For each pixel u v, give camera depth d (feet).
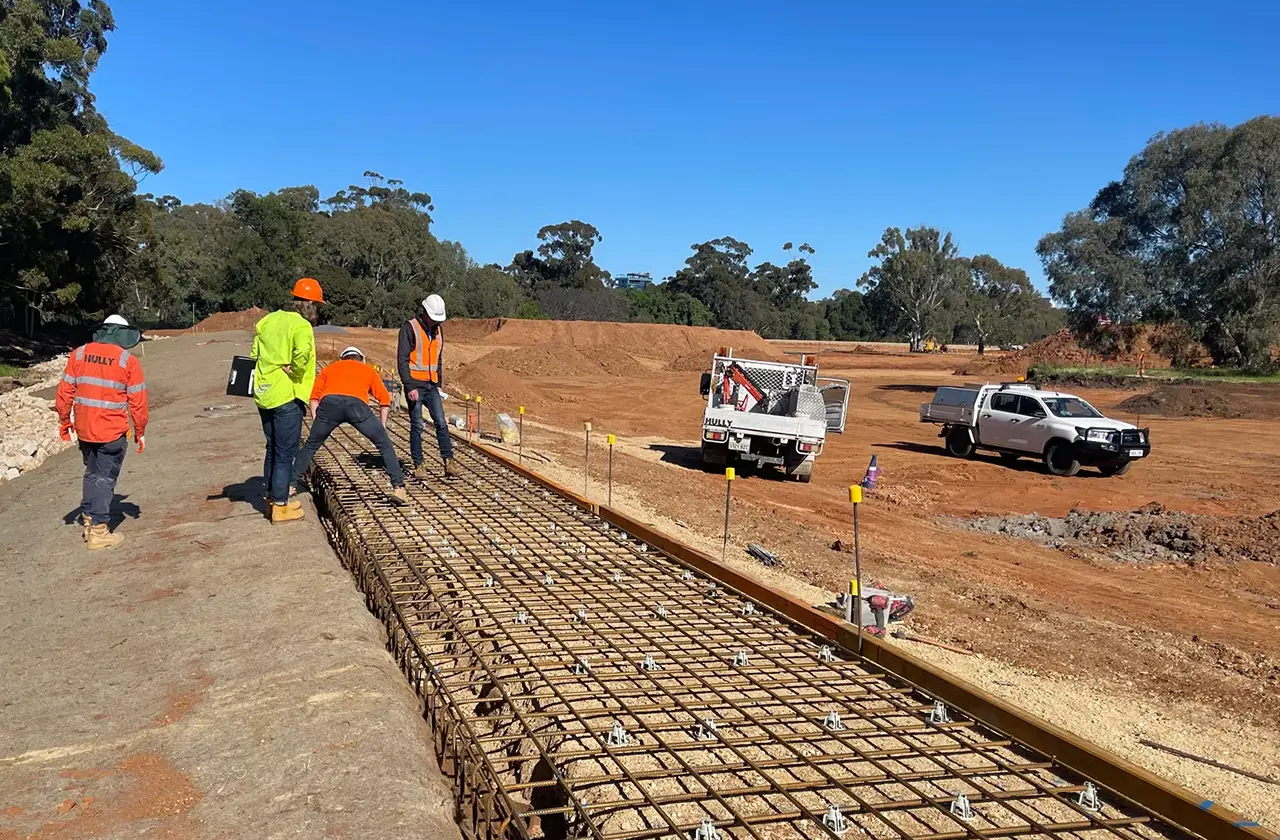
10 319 155.84
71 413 21.62
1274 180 136.26
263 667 14.37
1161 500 50.19
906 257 295.07
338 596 17.97
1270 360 143.64
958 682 15.52
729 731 14.38
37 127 118.01
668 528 32.04
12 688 13.78
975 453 68.23
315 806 10.32
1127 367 156.15
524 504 29.84
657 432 77.25
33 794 10.62
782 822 11.94
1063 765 13.41
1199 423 93.30
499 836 11.65
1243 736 17.46
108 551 21.57
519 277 340.39
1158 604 28.89
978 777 13.34
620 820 11.88
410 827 9.95
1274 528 38.75
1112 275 153.58
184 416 49.75
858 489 19.06
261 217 222.07
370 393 26.13
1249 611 28.37
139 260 147.74
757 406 53.01
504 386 95.96
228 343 113.60
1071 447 56.90
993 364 176.45
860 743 14.23
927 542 37.35
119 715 12.77
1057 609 27.12
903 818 12.22
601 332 196.75
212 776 11.06
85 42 151.33
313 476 32.60
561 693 15.26
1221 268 143.33
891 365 190.80
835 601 21.40
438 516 27.71
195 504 26.48
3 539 23.54
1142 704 19.03
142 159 140.56
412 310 234.17
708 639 18.67
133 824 9.97
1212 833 11.33
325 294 221.46
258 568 19.76
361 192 377.30
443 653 17.31
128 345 22.12
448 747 13.76
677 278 344.69
